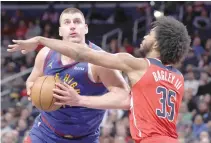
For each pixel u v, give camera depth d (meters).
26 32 18.80
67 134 5.46
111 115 10.80
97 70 5.02
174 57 4.62
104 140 9.88
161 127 4.46
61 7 20.12
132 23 18.05
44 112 5.46
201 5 17.42
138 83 4.49
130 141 10.01
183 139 9.77
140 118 4.45
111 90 4.95
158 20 4.70
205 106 10.99
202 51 15.04
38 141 5.58
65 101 4.66
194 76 13.21
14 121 12.02
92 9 19.25
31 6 20.95
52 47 4.48
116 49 15.94
